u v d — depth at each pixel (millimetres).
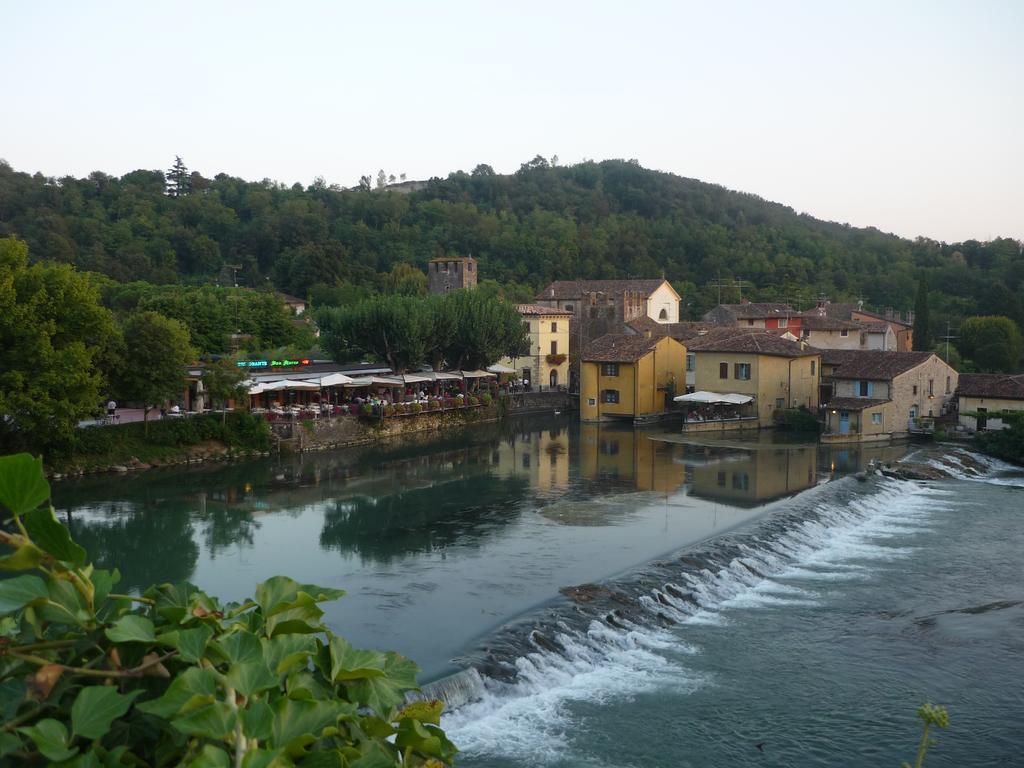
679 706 27141
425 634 30984
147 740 5848
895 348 120188
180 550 42719
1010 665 30391
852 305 149125
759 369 90562
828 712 26875
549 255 184375
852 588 38875
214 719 5457
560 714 26469
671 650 31594
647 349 97500
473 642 30062
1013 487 61562
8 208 185375
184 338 66500
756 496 56375
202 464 66250
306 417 76062
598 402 98188
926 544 46312
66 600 6035
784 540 45062
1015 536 47938
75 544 6012
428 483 60438
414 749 7051
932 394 84938
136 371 63969
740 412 91750
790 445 79062
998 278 184125
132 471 62219
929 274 191750
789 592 38312
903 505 55875
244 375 70250
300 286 165875
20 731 5199
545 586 36875
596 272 181125
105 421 67688
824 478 62625
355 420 79938
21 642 5984
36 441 57469
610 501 54812
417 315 90438
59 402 55156
